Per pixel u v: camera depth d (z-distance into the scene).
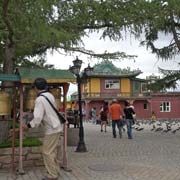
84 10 12.22
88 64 18.42
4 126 12.16
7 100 10.12
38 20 9.23
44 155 8.97
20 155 9.85
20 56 14.44
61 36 9.73
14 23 9.48
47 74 10.03
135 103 80.44
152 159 12.52
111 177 9.49
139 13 13.52
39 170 10.28
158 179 9.26
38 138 12.14
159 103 80.50
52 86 10.57
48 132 8.93
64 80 10.06
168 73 26.80
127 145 17.16
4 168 10.50
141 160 12.30
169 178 9.38
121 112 21.78
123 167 10.92
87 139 20.72
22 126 10.02
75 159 12.59
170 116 80.19
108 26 13.97
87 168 10.77
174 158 12.75
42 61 16.42
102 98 78.88
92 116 56.16
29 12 9.08
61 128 9.17
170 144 17.56
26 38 10.45
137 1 13.36
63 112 10.52
